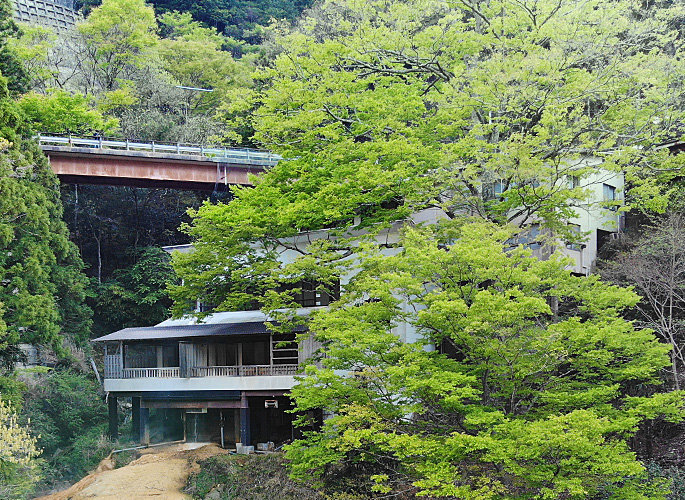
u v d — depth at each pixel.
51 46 57.97
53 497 29.44
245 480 28.14
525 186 23.30
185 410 35.06
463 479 19.78
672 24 31.27
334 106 27.16
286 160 28.88
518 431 17.55
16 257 33.28
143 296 48.81
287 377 31.67
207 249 28.55
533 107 24.05
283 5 86.19
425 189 24.77
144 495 27.56
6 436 22.17
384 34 26.16
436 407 20.88
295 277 25.75
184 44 66.62
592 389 19.23
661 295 26.78
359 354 20.14
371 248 21.70
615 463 17.28
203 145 52.38
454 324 18.94
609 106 25.19
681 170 25.12
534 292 19.53
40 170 36.97
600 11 24.92
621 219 34.78
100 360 46.38
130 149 47.44
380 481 20.17
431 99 26.98
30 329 34.12
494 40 25.52
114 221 53.91
